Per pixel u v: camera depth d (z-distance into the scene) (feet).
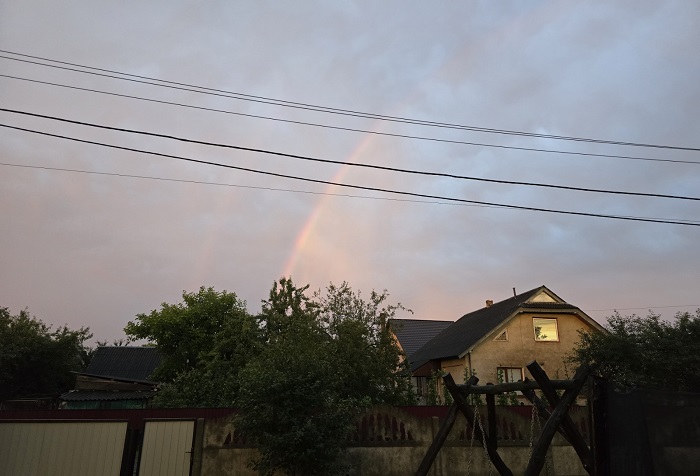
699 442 21.35
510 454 39.09
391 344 57.11
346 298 57.52
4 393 96.53
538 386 25.14
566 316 88.89
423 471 27.35
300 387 32.63
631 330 58.49
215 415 39.29
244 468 35.09
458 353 83.71
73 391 81.00
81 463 34.37
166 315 86.43
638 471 20.61
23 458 33.81
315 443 31.58
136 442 35.76
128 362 108.78
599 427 21.58
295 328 54.90
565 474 39.70
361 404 45.29
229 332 68.13
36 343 101.81
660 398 21.70
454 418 27.89
